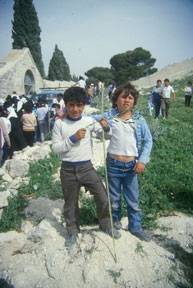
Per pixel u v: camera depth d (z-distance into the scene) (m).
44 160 4.84
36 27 25.70
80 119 2.40
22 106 7.71
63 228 2.93
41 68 28.27
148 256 2.39
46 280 2.22
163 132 7.17
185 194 3.67
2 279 2.28
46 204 3.60
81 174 2.39
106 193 2.52
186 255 2.45
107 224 2.58
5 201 3.38
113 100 2.50
